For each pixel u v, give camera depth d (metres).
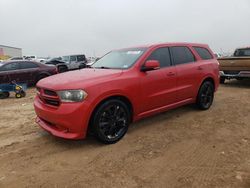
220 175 3.27
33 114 6.50
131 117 4.69
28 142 4.50
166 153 3.96
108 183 3.15
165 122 5.49
